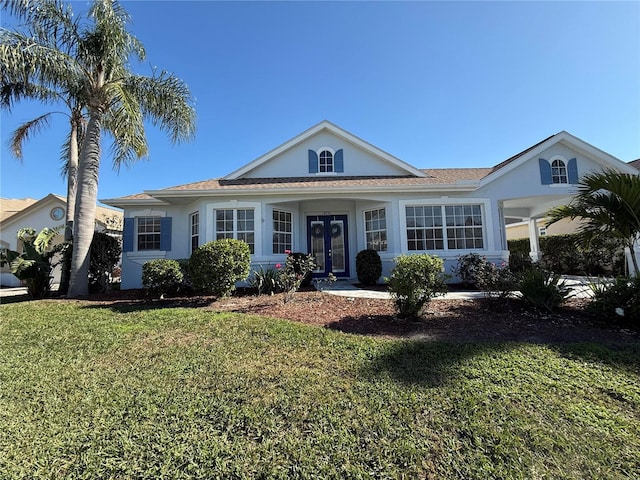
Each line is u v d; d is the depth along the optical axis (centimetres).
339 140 1349
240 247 802
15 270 978
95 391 323
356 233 1268
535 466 220
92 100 1006
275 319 596
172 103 1071
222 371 366
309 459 227
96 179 1033
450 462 224
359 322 579
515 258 1162
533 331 516
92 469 218
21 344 480
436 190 1112
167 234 1198
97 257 1085
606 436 249
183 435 252
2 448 238
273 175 1324
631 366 374
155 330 534
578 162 1170
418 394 309
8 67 825
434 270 585
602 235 698
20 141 1248
